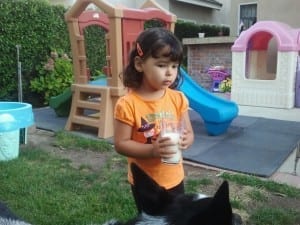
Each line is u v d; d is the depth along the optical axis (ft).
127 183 12.69
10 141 14.35
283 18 31.55
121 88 17.93
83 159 15.16
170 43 6.36
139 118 6.78
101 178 13.07
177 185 6.98
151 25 33.24
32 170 13.41
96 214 10.46
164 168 6.86
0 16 24.12
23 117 14.88
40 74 27.22
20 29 25.41
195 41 35.78
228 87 33.58
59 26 28.02
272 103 26.61
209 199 4.26
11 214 6.46
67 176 12.97
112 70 17.95
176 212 4.20
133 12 17.78
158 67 6.44
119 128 6.83
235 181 12.88
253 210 10.94
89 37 30.12
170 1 54.08
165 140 6.19
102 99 18.24
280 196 11.91
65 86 27.40
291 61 25.53
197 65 36.70
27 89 26.91
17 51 24.02
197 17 61.05
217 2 62.49
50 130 19.81
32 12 25.95
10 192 11.59
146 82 6.82
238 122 21.62
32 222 9.87
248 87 27.37
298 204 11.41
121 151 6.81
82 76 19.74
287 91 25.94
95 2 17.63
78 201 11.12
